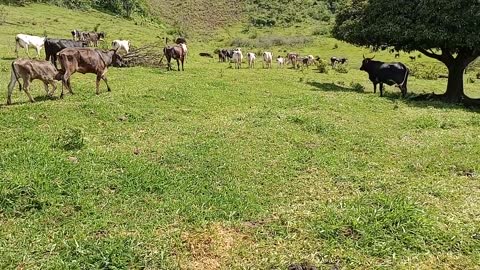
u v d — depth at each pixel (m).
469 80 30.66
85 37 35.09
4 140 8.76
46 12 50.50
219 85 17.94
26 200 6.13
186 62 29.39
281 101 15.06
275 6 80.06
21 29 36.81
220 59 33.62
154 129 10.42
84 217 5.87
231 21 75.19
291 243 5.35
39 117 10.88
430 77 31.36
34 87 15.09
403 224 5.57
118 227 5.64
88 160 7.76
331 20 72.62
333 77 26.80
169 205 6.27
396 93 20.86
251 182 7.36
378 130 11.45
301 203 6.62
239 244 5.33
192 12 79.69
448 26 18.16
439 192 6.87
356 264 4.88
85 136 9.45
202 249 5.18
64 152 8.12
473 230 5.57
